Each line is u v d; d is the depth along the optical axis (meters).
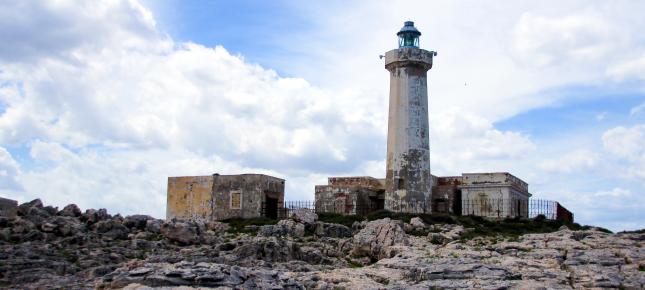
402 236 55.16
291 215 65.50
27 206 53.94
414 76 79.56
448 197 80.06
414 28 82.50
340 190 82.56
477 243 55.78
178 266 36.19
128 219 56.16
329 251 53.72
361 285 37.81
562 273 40.88
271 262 46.81
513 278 39.41
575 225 70.88
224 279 34.50
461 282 38.00
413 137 78.56
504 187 77.94
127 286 33.78
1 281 37.34
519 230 66.94
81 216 55.81
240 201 71.69
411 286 37.41
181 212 74.31
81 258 43.81
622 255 46.75
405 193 77.62
